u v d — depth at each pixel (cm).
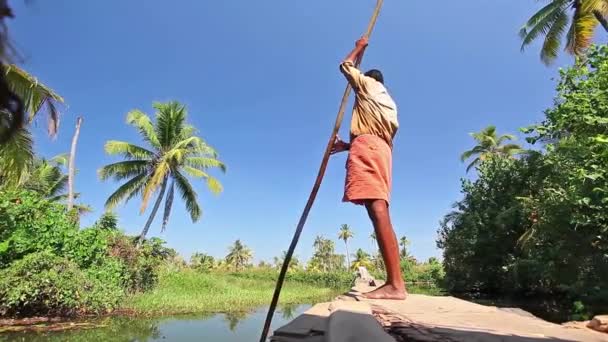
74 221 1970
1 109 149
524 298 2128
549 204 1304
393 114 264
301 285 4381
